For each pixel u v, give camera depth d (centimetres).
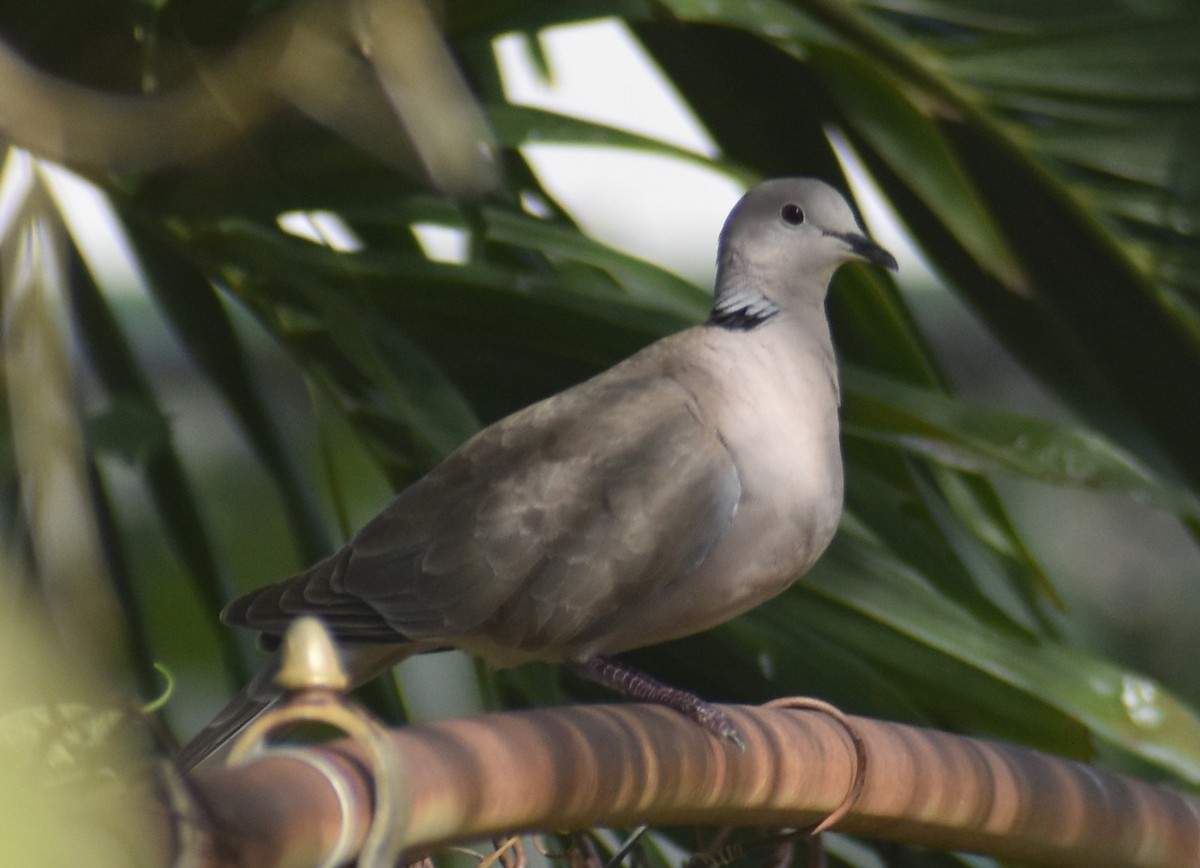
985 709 564
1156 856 558
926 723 563
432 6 541
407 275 565
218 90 543
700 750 550
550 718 546
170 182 561
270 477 572
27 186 554
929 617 565
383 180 561
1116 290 573
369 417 567
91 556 550
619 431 566
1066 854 557
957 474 575
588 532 565
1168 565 794
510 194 571
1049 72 570
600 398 566
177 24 556
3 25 558
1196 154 570
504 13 564
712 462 565
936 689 565
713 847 556
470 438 562
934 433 564
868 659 566
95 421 569
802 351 568
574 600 565
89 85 559
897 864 568
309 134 558
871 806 554
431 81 540
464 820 543
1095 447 563
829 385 567
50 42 559
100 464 568
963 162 573
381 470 568
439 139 540
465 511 566
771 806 552
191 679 600
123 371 572
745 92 575
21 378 552
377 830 496
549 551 565
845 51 571
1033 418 563
